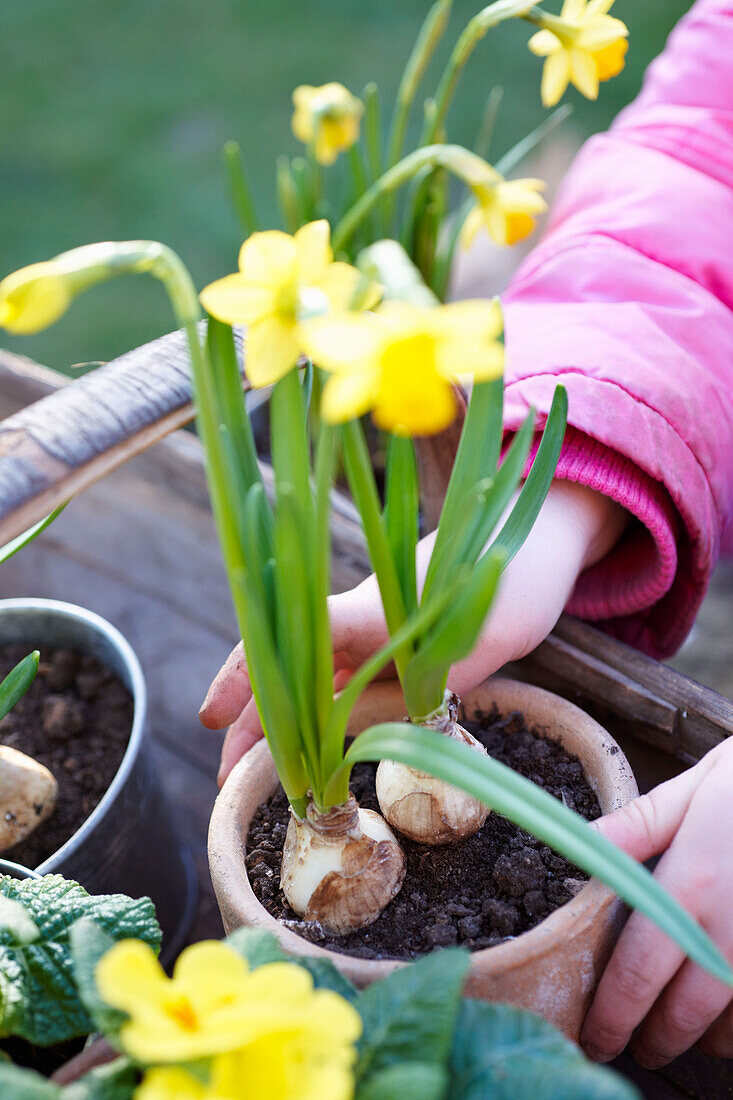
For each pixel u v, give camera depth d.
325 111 0.94
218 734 0.97
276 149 2.41
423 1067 0.47
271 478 0.89
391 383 0.45
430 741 0.52
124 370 0.54
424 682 0.59
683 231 0.88
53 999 0.55
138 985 0.46
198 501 1.02
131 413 0.53
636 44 2.58
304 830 0.61
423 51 0.92
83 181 2.35
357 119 1.00
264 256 0.49
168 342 0.56
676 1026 0.60
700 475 0.74
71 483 0.52
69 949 0.56
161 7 3.06
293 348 0.49
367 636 0.67
